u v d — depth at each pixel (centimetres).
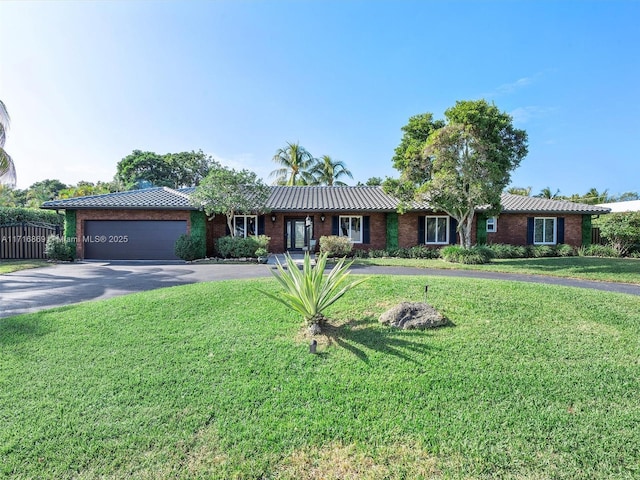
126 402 393
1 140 1489
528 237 2134
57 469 293
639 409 361
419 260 1712
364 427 342
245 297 772
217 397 401
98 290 1005
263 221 2095
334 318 636
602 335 542
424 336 543
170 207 1786
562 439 316
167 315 675
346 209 1980
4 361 497
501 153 1514
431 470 284
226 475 283
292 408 377
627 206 2898
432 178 1587
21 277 1244
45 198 4228
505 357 475
